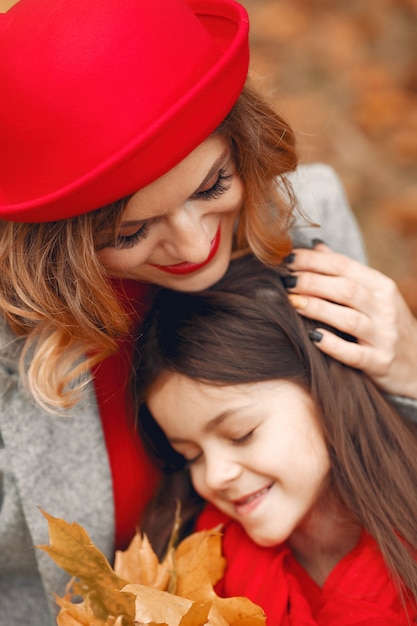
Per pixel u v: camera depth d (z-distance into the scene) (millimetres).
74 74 977
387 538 1261
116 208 1045
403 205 2484
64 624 1131
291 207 1290
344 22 3133
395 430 1312
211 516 1402
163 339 1289
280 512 1264
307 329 1301
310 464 1253
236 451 1260
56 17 993
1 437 1367
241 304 1292
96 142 989
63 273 1137
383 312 1319
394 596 1249
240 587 1318
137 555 1315
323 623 1256
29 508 1332
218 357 1249
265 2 3285
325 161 2615
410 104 2797
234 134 1128
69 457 1348
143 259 1134
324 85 2893
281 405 1251
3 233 1157
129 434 1413
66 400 1237
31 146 1017
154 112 987
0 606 1511
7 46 1013
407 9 3145
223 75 1003
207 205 1116
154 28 998
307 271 1344
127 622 1096
